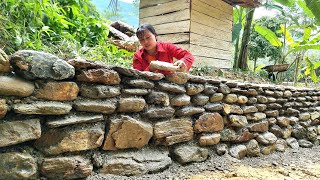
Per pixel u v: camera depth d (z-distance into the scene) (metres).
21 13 1.87
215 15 3.96
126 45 3.68
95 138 1.46
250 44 6.23
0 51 1.15
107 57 2.48
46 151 1.29
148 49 2.11
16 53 1.19
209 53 3.88
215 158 2.17
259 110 2.66
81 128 1.42
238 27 4.93
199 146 2.08
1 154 1.14
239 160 2.30
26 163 1.20
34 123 1.24
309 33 5.14
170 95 1.89
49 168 1.27
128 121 1.60
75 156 1.39
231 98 2.34
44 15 2.21
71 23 2.63
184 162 1.92
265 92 2.75
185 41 3.56
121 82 1.62
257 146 2.54
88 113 1.44
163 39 3.80
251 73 4.59
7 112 1.17
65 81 1.35
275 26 6.52
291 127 3.07
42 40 2.06
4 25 1.59
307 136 3.23
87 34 3.00
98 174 1.48
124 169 1.57
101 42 2.96
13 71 1.21
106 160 1.52
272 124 2.82
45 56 1.27
